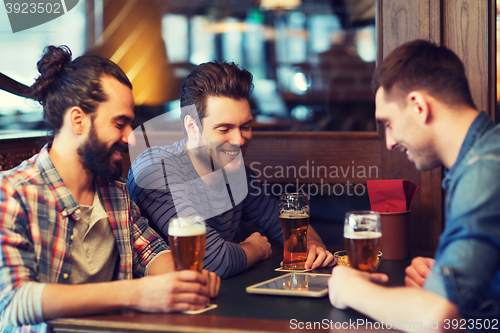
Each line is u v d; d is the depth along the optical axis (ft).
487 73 5.60
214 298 3.50
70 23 8.09
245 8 7.09
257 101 6.88
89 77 3.71
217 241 4.33
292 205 4.37
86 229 3.96
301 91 6.69
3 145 4.74
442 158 3.04
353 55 6.42
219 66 4.93
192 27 7.61
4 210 3.30
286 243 4.47
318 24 6.59
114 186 4.25
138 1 7.91
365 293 2.86
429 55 3.00
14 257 3.23
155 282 3.12
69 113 3.71
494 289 2.56
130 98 3.92
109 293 3.07
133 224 4.48
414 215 5.97
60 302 2.99
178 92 7.82
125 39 8.05
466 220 2.50
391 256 4.87
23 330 3.61
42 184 3.61
